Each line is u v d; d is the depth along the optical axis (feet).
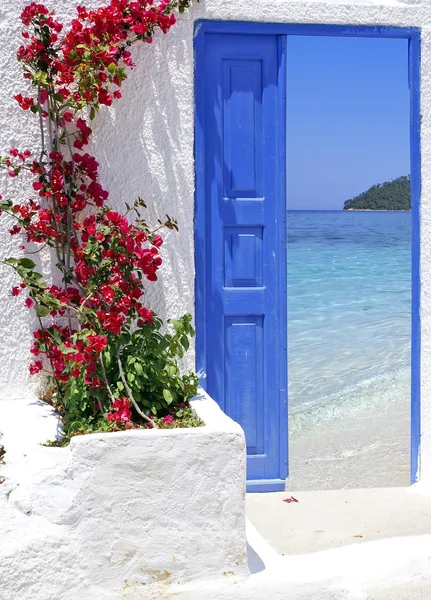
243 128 14.89
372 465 25.03
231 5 14.19
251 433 15.25
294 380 38.40
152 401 12.45
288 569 11.33
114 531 10.61
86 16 12.95
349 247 70.54
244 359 15.15
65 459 10.91
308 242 72.79
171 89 14.01
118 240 12.34
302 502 14.65
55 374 13.17
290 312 52.70
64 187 13.43
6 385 13.67
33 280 12.07
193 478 10.75
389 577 11.43
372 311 52.70
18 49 13.23
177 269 14.20
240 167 14.93
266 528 13.28
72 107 13.20
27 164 13.01
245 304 15.05
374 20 14.75
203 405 12.46
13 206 13.37
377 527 13.28
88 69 12.59
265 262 15.10
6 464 11.14
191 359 14.39
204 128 14.57
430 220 15.15
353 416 32.04
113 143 13.89
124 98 13.87
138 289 12.45
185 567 10.77
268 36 14.82
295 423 31.32
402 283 60.90
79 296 13.41
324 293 57.62
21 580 10.19
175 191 14.11
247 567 10.94
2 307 13.56
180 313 14.26
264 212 14.99
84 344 11.72
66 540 10.45
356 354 42.91
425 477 15.40
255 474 15.31
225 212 14.90
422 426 15.34
